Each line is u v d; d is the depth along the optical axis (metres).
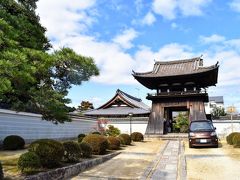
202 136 19.52
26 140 21.78
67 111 10.70
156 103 34.09
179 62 35.47
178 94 32.75
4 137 19.33
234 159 14.01
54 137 26.12
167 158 15.27
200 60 34.44
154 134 32.72
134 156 16.75
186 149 19.12
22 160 9.60
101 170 12.50
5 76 6.88
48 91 9.59
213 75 32.94
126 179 10.77
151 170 12.03
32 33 9.97
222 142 24.30
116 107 43.91
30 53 7.71
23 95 9.42
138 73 33.91
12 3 9.39
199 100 32.56
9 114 19.95
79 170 11.99
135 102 46.34
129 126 36.97
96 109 44.09
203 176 10.50
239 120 32.75
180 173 11.08
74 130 30.45
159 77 33.09
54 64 9.02
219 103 78.75
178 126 43.09
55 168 10.59
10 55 6.64
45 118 10.77
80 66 9.34
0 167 8.23
